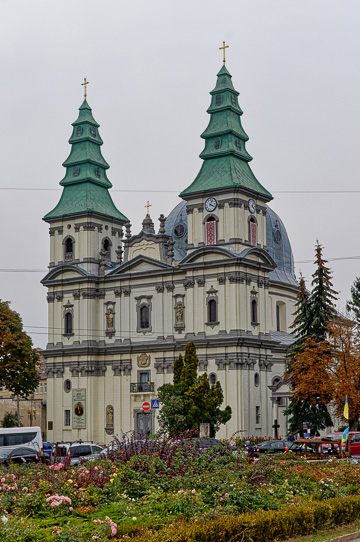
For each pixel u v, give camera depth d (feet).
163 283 292.20
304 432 238.07
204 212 284.41
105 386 303.89
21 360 301.02
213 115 290.97
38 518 82.12
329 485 108.37
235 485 91.40
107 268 313.32
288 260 352.90
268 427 280.10
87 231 313.32
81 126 323.98
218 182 281.33
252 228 286.25
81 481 92.84
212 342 273.75
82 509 84.89
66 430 307.17
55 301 316.40
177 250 330.34
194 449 103.30
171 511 85.30
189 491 88.38
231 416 261.03
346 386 234.99
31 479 93.30
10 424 351.25
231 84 291.58
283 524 84.58
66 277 314.35
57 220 320.50
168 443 104.99
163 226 298.56
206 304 278.46
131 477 94.84
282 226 355.77
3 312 298.97
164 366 287.48
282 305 341.41
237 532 78.38
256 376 278.46
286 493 97.86
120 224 327.88
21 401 369.50
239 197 279.28
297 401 252.42
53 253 320.70
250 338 272.92
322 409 256.11
